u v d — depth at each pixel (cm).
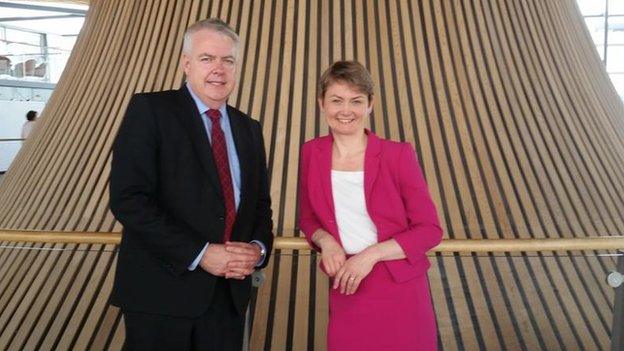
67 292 312
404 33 367
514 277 309
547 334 291
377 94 352
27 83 1341
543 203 329
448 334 289
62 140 374
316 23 368
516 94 365
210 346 187
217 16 373
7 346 300
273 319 291
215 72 183
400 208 180
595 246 221
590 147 363
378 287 180
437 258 310
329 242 181
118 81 376
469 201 325
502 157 343
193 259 175
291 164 331
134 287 180
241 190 194
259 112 347
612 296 294
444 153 338
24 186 370
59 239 234
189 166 181
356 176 181
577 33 429
